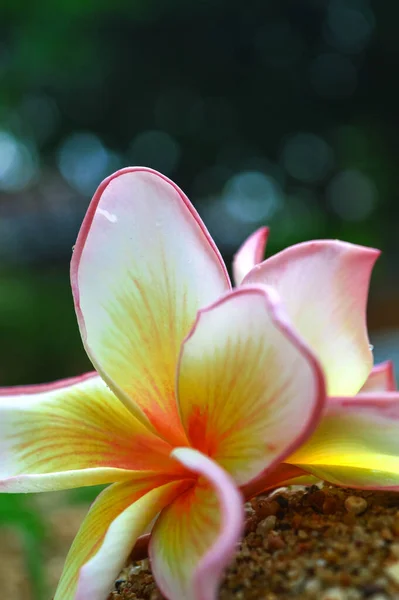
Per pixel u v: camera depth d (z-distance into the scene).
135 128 1.59
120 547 0.19
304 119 1.56
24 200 1.69
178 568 0.19
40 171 1.74
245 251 0.22
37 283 1.16
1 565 0.38
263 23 1.47
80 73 1.42
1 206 1.65
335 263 0.20
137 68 1.48
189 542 0.19
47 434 0.22
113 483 0.21
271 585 0.19
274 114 1.56
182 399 0.20
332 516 0.20
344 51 1.52
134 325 0.21
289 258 0.20
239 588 0.19
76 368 1.03
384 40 1.47
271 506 0.21
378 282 1.25
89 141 1.66
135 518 0.20
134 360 0.21
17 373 0.99
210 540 0.19
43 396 0.22
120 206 0.21
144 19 1.37
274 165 1.62
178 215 0.21
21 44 1.34
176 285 0.21
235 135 1.59
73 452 0.21
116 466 0.21
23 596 0.34
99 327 0.21
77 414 0.22
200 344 0.20
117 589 0.22
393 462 0.21
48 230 1.58
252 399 0.19
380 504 0.20
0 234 1.52
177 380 0.20
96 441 0.21
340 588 0.19
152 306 0.21
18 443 0.22
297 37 1.51
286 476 0.21
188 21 1.42
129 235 0.21
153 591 0.21
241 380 0.19
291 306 0.20
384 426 0.19
